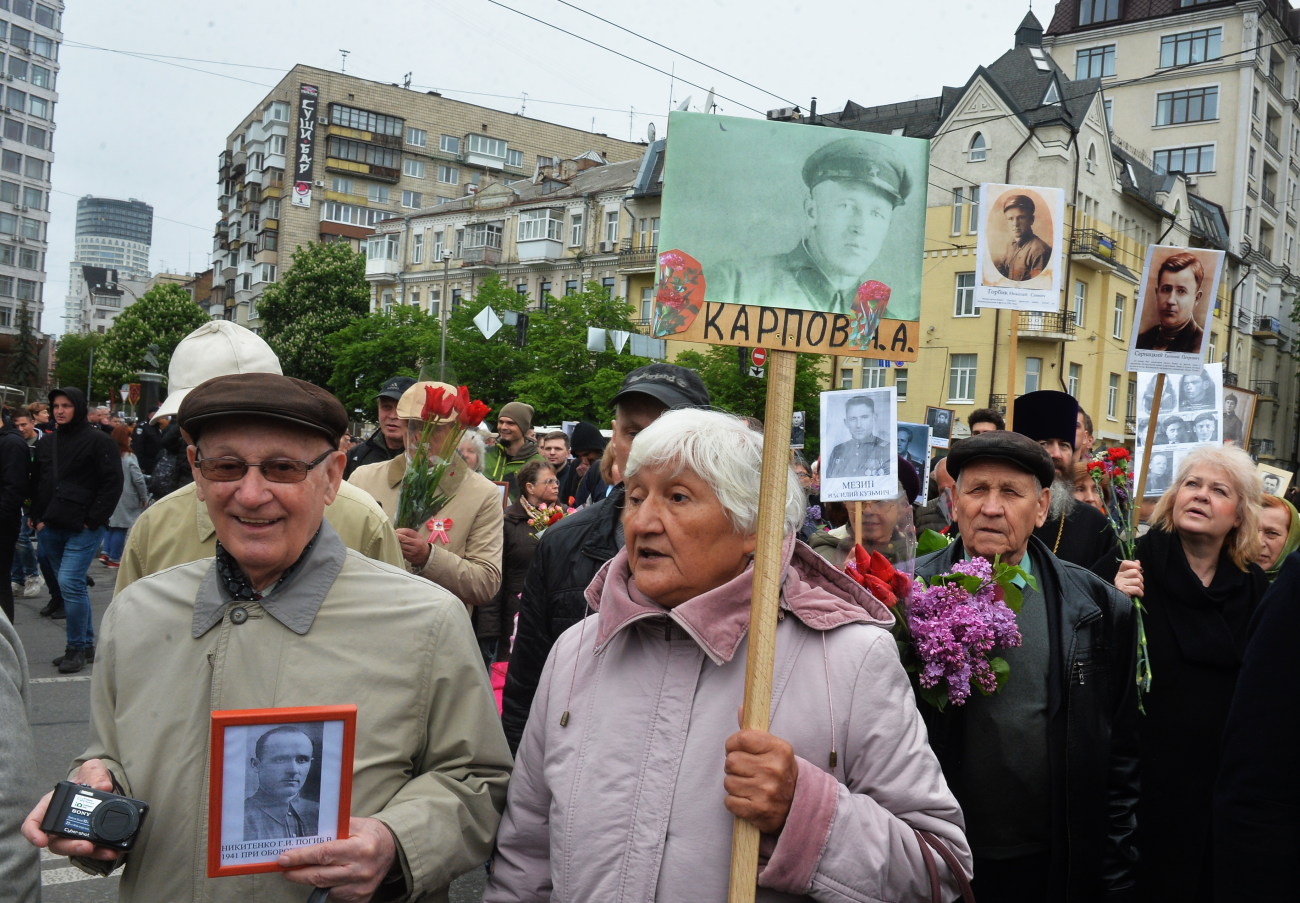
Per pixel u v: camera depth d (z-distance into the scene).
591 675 2.16
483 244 54.62
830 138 2.18
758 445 2.12
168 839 1.97
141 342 71.06
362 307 62.91
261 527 2.01
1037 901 2.98
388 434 5.63
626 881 1.97
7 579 8.14
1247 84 54.47
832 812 1.85
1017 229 6.52
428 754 2.15
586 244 50.75
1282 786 2.06
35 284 116.31
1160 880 3.58
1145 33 57.28
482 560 4.34
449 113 81.06
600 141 87.44
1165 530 3.79
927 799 1.99
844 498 3.85
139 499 12.54
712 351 34.22
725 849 1.95
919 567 3.57
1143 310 4.35
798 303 2.15
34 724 6.48
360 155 77.31
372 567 2.20
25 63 113.19
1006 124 37.25
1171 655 3.65
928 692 2.87
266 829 1.78
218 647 2.04
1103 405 39.53
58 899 4.27
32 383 74.25
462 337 41.78
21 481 8.07
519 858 2.23
